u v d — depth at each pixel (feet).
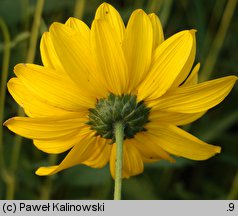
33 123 0.99
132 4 1.47
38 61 1.39
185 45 0.98
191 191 1.44
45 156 1.37
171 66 0.98
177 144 1.02
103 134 1.01
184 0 1.46
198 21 1.46
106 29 0.97
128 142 1.04
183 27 1.49
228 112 1.47
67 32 0.97
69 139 1.02
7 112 1.36
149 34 0.98
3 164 1.28
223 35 1.41
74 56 0.97
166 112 1.01
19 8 1.40
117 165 0.97
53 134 1.01
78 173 1.29
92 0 1.44
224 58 1.53
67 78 0.98
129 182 1.37
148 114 1.01
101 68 0.98
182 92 0.99
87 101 0.99
